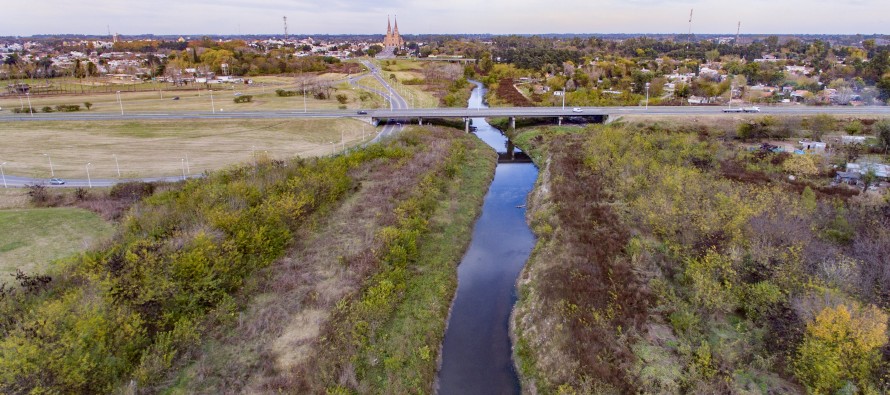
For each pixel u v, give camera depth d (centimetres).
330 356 3953
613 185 7794
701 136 10838
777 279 4281
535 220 7250
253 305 4653
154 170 9169
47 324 3462
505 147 12550
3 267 5344
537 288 5153
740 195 6294
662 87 18888
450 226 6950
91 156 9931
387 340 4331
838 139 10188
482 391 4012
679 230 5591
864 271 4356
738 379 3550
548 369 4028
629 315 4353
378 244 5691
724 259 4638
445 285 5459
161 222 5784
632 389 3562
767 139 10731
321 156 10069
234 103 16238
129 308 4025
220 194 6394
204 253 4725
